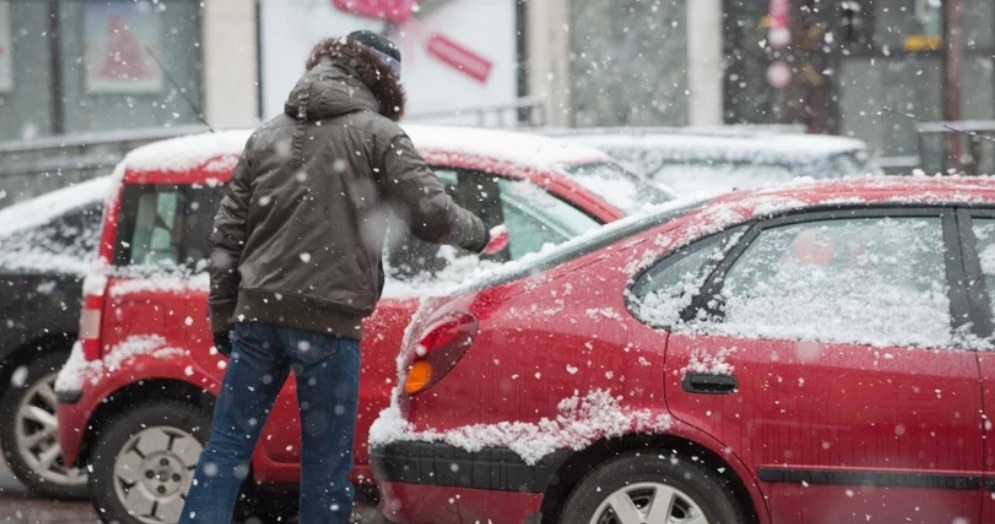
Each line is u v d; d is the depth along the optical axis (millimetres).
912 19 45500
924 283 12086
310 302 12320
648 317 12234
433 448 12383
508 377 12289
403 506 12547
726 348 11992
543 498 12172
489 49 43625
